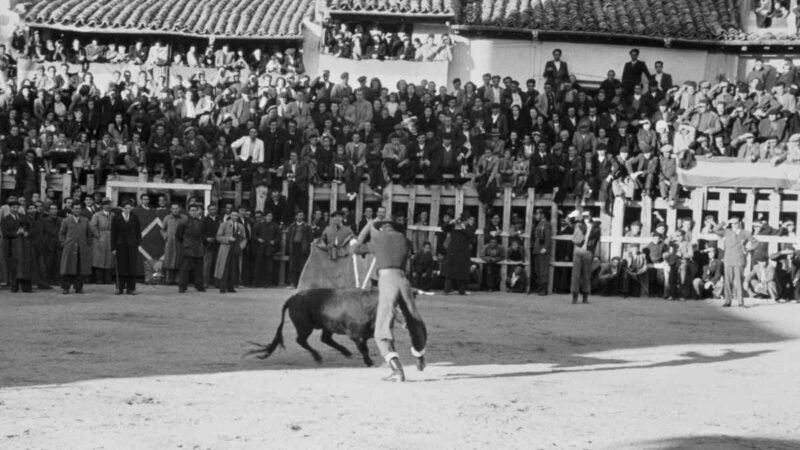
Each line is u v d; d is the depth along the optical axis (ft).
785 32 125.39
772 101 115.55
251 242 105.81
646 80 121.29
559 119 114.42
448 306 91.56
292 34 126.31
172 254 104.47
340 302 58.59
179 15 128.77
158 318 77.46
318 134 114.32
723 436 42.42
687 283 104.94
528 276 108.78
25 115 114.93
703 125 114.21
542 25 123.13
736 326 83.46
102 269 105.50
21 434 39.29
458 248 104.37
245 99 117.60
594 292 107.86
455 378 55.42
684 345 71.72
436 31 126.72
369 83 124.88
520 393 51.01
